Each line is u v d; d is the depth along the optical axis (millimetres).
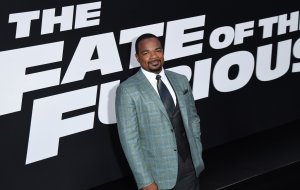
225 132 3674
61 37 2908
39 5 2809
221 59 3555
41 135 2932
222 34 3525
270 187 3254
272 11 3717
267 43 3742
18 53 2779
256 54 3707
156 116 2281
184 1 3322
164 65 3314
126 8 3107
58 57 2916
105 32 3059
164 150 2307
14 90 2799
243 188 3232
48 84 2908
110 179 3230
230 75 3617
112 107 3170
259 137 3836
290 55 3883
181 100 2350
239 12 3566
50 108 2938
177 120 2336
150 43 2279
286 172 3424
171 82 2379
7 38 2730
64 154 3029
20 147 2871
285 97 3930
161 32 3271
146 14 3191
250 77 3717
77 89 3018
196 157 2379
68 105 2998
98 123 3131
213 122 3605
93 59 3045
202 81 3496
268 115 3867
